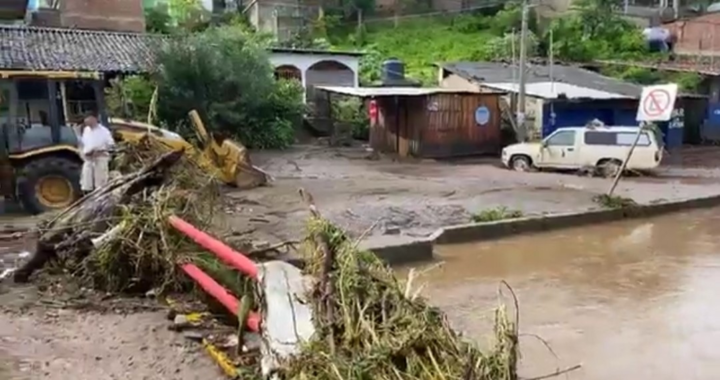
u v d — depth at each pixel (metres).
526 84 27.61
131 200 7.58
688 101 31.36
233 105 25.03
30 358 5.27
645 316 7.46
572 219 13.11
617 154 20.67
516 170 21.91
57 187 12.53
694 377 5.78
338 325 3.93
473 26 44.09
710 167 23.73
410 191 16.41
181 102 23.88
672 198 15.70
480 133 26.36
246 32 32.50
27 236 10.02
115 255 7.03
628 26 39.53
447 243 11.44
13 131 12.30
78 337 5.78
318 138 30.34
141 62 23.52
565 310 7.66
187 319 6.06
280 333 4.06
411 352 3.62
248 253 7.80
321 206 13.80
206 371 5.09
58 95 12.45
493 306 7.68
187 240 6.86
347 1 44.44
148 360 5.29
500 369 3.60
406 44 41.88
